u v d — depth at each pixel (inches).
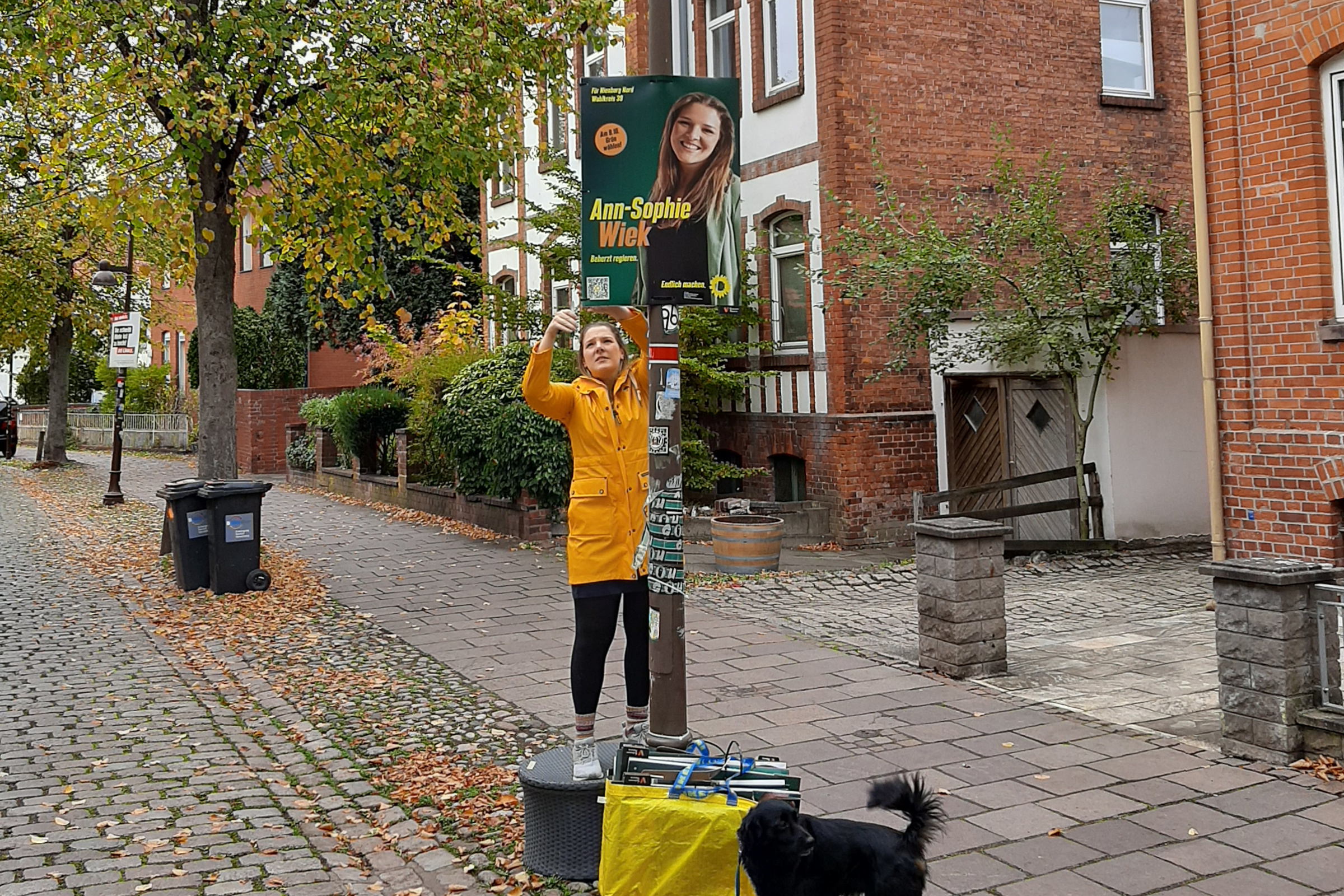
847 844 141.9
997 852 191.8
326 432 935.7
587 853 181.0
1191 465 568.7
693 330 605.9
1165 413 563.2
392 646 368.5
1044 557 529.3
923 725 268.8
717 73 686.5
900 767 237.5
